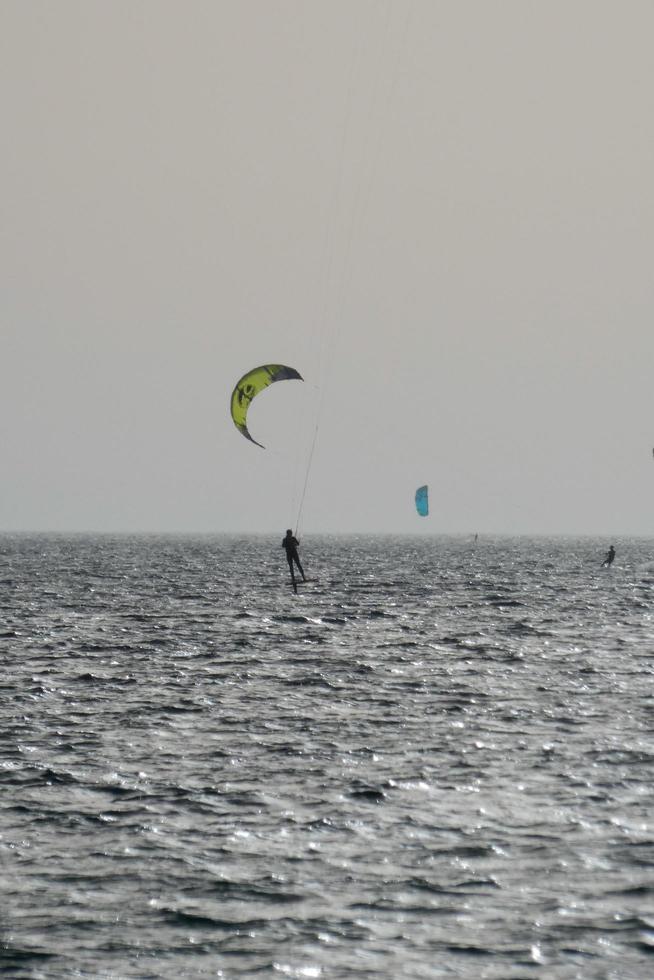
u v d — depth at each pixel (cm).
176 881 6538
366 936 5797
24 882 6519
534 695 12675
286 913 6078
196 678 13962
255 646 17462
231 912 6094
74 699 12362
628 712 11600
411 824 7575
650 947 5644
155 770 9038
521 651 16912
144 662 15488
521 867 6738
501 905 6169
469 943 5706
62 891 6388
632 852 6981
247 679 13888
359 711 11656
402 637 18888
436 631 19962
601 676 14212
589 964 5475
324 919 6003
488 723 10994
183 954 5603
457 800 8156
